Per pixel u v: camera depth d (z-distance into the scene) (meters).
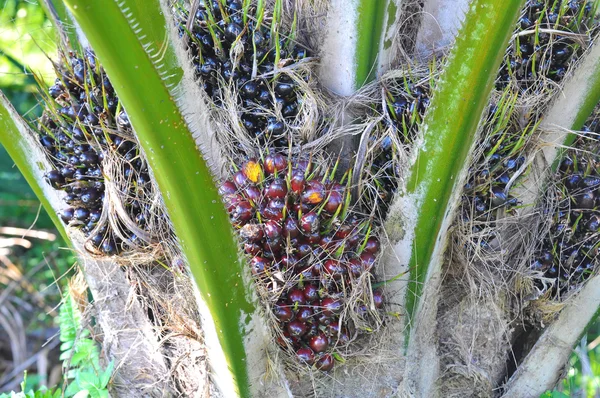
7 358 3.38
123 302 1.65
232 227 1.33
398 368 1.59
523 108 1.64
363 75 1.62
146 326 1.63
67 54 1.71
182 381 1.62
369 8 1.55
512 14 1.29
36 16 2.72
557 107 1.65
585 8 1.71
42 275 3.57
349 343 1.55
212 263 1.32
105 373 1.63
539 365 1.73
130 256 1.60
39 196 1.72
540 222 1.68
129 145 1.57
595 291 1.67
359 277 1.50
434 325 1.64
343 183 1.62
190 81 1.24
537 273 1.67
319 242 1.50
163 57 1.19
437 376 1.68
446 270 1.65
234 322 1.39
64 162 1.65
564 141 1.66
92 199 1.61
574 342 1.72
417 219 1.49
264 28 1.63
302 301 1.48
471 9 1.30
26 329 3.41
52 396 1.84
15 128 1.67
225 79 1.62
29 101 3.41
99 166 1.61
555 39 1.67
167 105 1.20
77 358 1.74
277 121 1.60
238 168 1.58
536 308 1.70
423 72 1.65
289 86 1.60
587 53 1.62
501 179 1.62
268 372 1.47
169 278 1.62
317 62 1.65
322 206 1.47
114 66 1.16
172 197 1.27
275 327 1.48
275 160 1.51
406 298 1.55
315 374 1.57
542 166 1.66
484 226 1.64
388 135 1.57
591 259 1.67
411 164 1.46
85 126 1.61
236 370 1.44
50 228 3.58
